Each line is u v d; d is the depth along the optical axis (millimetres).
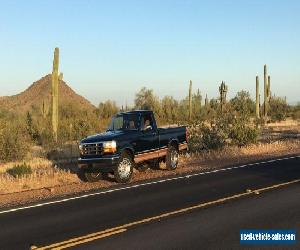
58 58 27672
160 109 62406
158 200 12438
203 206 11438
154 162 19594
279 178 16078
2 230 9609
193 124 29656
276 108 80000
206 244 8156
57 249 8078
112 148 16547
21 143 24234
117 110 59219
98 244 8305
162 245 8141
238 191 13555
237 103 75375
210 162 22703
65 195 13953
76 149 25719
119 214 10781
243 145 29984
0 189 15758
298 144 31703
